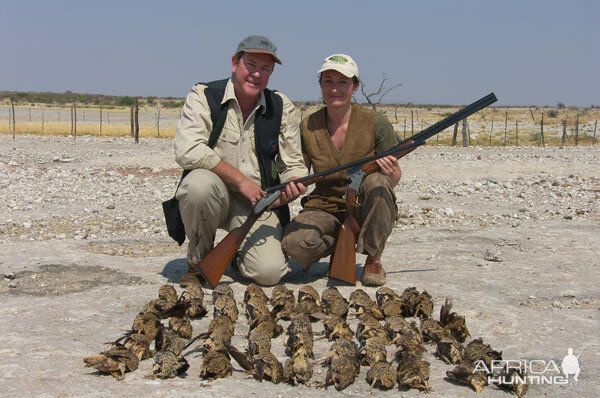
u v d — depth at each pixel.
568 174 18.30
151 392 3.96
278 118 6.41
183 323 4.86
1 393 3.90
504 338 5.08
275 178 6.54
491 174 18.33
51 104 118.00
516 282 6.86
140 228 10.14
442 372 4.40
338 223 6.59
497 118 76.94
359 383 4.20
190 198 6.04
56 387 4.01
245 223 6.11
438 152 26.44
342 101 6.36
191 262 6.40
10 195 13.08
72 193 13.69
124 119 62.19
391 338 4.77
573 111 104.06
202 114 6.20
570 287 6.64
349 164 6.25
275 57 6.10
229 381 4.18
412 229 10.23
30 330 5.10
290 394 4.00
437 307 5.85
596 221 11.12
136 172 18.11
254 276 6.36
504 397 4.03
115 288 6.43
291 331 4.58
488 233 9.77
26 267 7.20
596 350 4.84
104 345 4.79
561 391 4.14
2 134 35.28
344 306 5.39
